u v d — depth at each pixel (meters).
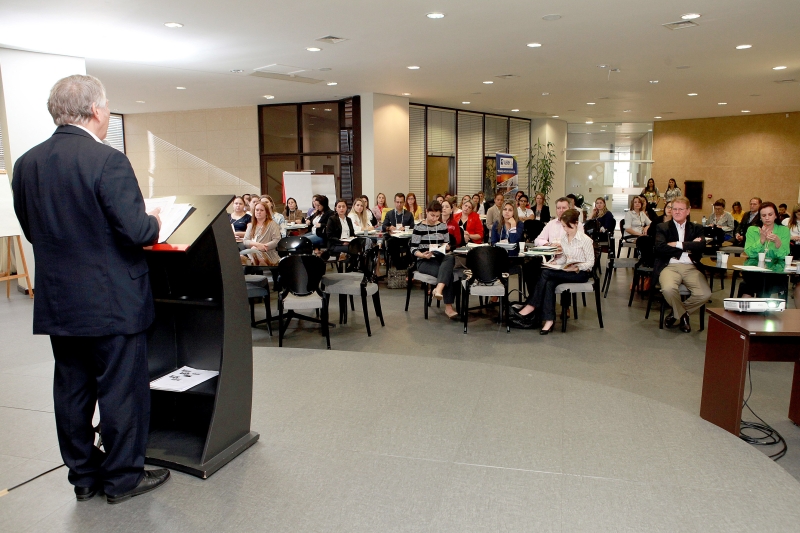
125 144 13.11
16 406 3.01
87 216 1.78
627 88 10.09
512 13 5.57
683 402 3.47
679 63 7.98
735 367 2.69
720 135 14.62
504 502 2.04
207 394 2.23
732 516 1.96
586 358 4.41
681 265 5.35
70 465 2.01
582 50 7.19
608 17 5.72
